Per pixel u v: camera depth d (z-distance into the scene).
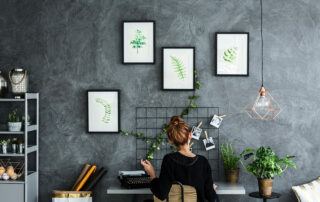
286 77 3.91
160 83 3.94
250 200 3.91
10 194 3.63
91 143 3.97
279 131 3.91
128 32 3.92
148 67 3.95
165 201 3.01
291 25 3.91
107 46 3.96
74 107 3.98
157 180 3.02
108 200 3.96
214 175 3.91
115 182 3.96
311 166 3.90
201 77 3.93
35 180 3.90
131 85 3.96
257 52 3.91
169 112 3.93
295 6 3.91
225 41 3.90
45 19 4.00
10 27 4.01
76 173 3.97
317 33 3.91
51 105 3.99
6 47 4.01
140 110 3.95
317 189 3.76
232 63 3.90
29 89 4.00
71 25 3.98
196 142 3.94
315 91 3.91
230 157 3.86
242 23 3.92
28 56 4.01
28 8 4.01
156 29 3.94
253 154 3.59
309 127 3.91
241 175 3.91
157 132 3.94
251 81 3.92
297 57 3.91
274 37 3.91
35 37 4.00
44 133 3.99
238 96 3.92
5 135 4.00
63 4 3.98
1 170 3.70
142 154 3.95
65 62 3.98
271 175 3.46
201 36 3.92
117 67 3.96
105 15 3.96
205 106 3.93
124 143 3.96
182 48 3.90
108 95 3.93
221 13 3.92
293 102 3.91
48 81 3.99
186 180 2.90
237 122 3.92
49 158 3.99
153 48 3.91
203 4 3.92
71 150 3.98
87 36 3.97
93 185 3.71
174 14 3.93
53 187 3.98
